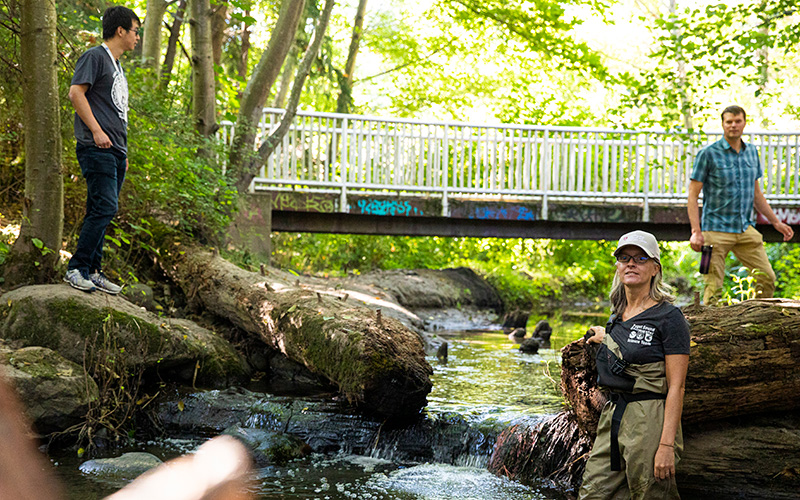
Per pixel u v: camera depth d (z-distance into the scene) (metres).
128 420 5.42
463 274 16.23
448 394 6.39
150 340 5.87
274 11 14.40
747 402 4.37
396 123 12.95
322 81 18.53
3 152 8.14
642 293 3.50
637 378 3.38
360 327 5.51
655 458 3.26
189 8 9.68
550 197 13.45
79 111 5.57
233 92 10.62
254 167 10.64
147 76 9.37
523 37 12.95
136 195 8.20
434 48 20.67
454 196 12.99
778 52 20.08
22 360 4.98
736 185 6.24
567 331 11.88
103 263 7.58
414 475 4.79
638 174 13.34
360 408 5.55
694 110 10.43
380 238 17.00
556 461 4.79
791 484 4.32
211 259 8.16
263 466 4.81
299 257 15.66
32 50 6.06
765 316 4.38
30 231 6.09
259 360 7.14
